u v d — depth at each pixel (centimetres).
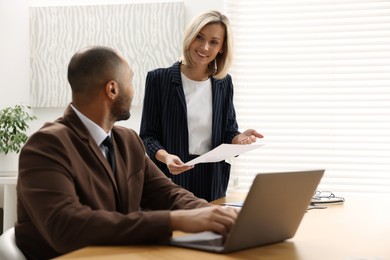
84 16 477
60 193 163
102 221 158
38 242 178
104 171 186
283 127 461
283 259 151
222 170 310
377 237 186
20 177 168
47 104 480
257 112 464
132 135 214
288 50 461
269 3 462
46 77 481
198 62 302
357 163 449
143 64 468
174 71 309
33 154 169
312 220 220
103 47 193
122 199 192
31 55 482
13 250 176
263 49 464
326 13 455
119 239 158
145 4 468
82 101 189
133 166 206
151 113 309
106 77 188
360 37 450
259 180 150
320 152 455
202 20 299
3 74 486
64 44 479
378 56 448
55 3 483
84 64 188
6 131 445
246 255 154
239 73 467
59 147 172
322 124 455
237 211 169
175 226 162
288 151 459
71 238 158
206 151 308
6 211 446
